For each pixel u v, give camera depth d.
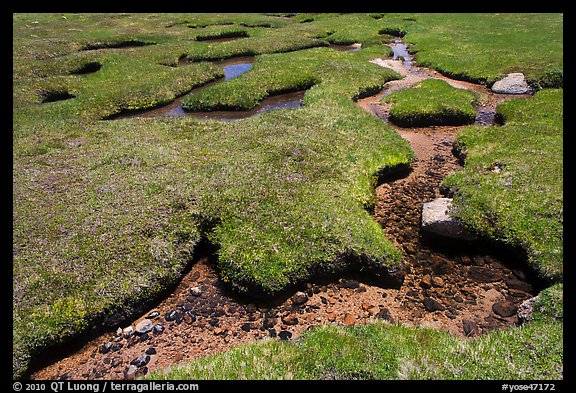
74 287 12.06
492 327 11.30
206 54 42.47
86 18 68.75
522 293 12.49
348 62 36.50
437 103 25.78
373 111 27.53
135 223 14.45
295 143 20.19
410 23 56.88
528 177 16.25
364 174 17.97
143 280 12.41
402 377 8.72
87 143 21.86
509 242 13.83
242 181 16.77
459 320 11.63
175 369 9.52
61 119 26.33
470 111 24.95
